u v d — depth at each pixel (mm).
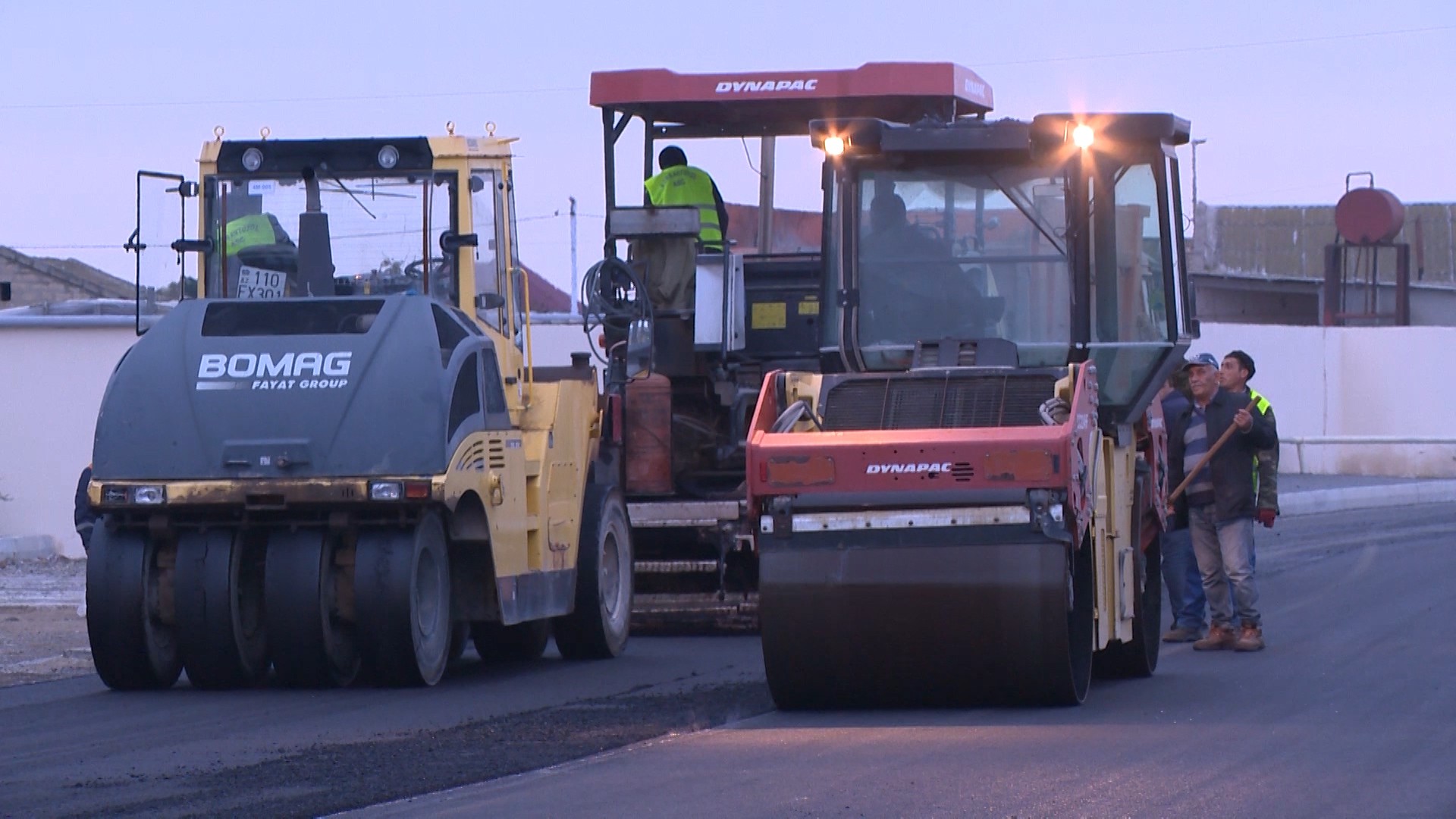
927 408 35312
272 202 43344
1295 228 174375
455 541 40156
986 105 58094
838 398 35906
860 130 38969
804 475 33125
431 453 37219
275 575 37688
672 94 54625
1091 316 38844
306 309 38844
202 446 37500
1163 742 30016
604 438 51781
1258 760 28234
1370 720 32375
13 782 27344
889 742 30188
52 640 49625
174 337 38656
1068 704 34000
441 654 39500
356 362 37844
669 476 53156
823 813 24531
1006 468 32375
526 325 44594
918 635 32688
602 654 46344
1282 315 175625
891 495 32906
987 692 33594
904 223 39562
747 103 54812
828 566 32875
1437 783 26312
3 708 36125
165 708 35938
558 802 25516
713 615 51781
